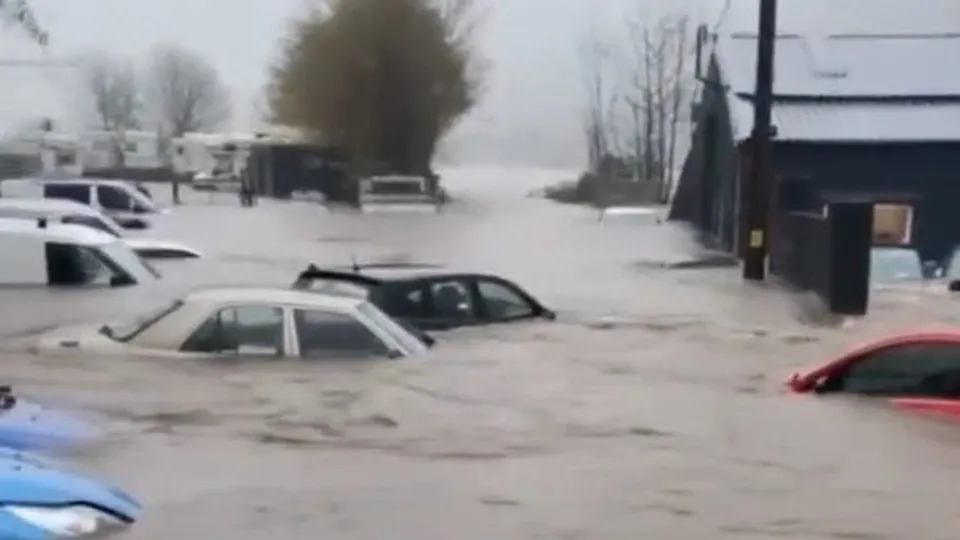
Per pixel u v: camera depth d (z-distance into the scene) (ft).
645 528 26.66
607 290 94.32
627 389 44.57
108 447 31.32
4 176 272.31
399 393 41.04
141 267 76.89
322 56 289.33
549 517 27.22
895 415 38.50
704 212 184.85
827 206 99.09
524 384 44.37
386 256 126.93
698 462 32.94
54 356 44.68
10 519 20.54
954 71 170.50
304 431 35.47
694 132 200.85
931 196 158.51
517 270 112.78
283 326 45.01
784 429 36.96
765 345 59.26
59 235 73.82
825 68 169.89
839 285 82.48
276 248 134.72
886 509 28.60
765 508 28.50
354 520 26.32
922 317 79.05
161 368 42.83
